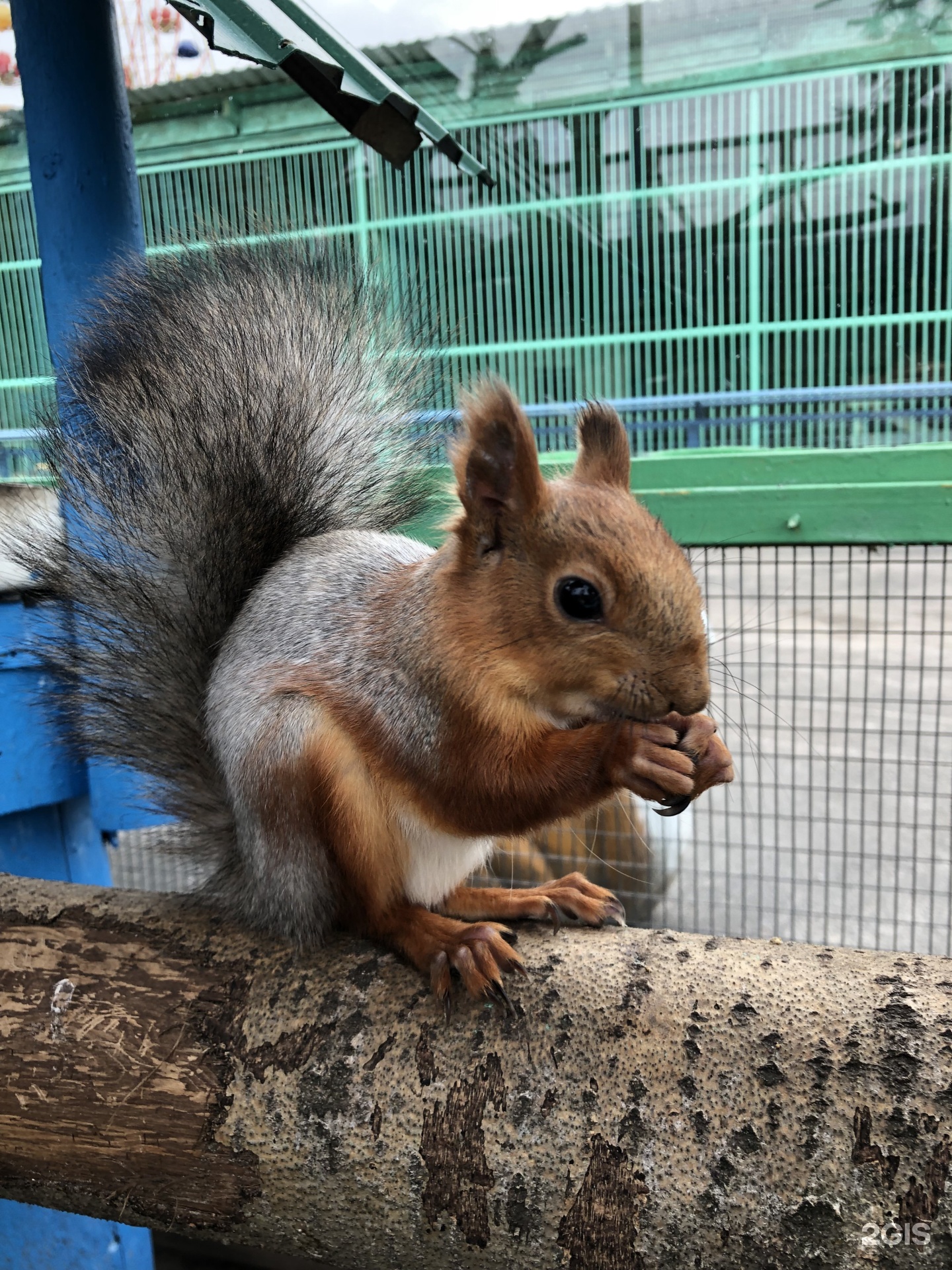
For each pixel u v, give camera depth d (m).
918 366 0.72
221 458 0.27
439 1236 0.17
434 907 0.24
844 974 0.18
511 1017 0.19
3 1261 0.39
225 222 0.33
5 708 0.35
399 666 0.22
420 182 0.75
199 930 0.23
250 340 0.28
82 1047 0.20
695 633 0.20
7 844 0.38
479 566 0.22
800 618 1.05
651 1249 0.16
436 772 0.22
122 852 0.64
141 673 0.27
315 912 0.22
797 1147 0.16
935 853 0.66
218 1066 0.20
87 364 0.27
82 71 0.34
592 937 0.21
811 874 0.58
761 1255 0.15
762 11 0.68
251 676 0.24
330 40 0.34
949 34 0.66
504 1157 0.17
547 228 0.76
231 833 0.26
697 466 0.46
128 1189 0.20
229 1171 0.19
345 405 0.29
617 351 0.77
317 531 0.28
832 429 0.70
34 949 0.23
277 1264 0.51
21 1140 0.20
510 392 0.21
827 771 0.58
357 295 0.30
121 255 0.33
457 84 0.74
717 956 0.19
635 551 0.20
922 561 0.52
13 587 0.34
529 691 0.21
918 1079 0.16
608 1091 0.17
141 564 0.27
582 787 0.21
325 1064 0.19
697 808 0.73
